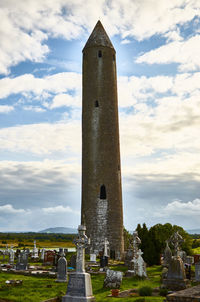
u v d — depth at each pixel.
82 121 46.84
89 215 42.97
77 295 14.36
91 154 44.59
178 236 19.92
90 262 34.00
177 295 12.45
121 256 42.31
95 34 48.66
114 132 45.84
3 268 28.97
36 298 16.17
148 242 35.44
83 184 44.91
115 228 42.78
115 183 44.34
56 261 29.84
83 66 48.44
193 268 30.77
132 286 20.38
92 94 46.25
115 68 48.94
